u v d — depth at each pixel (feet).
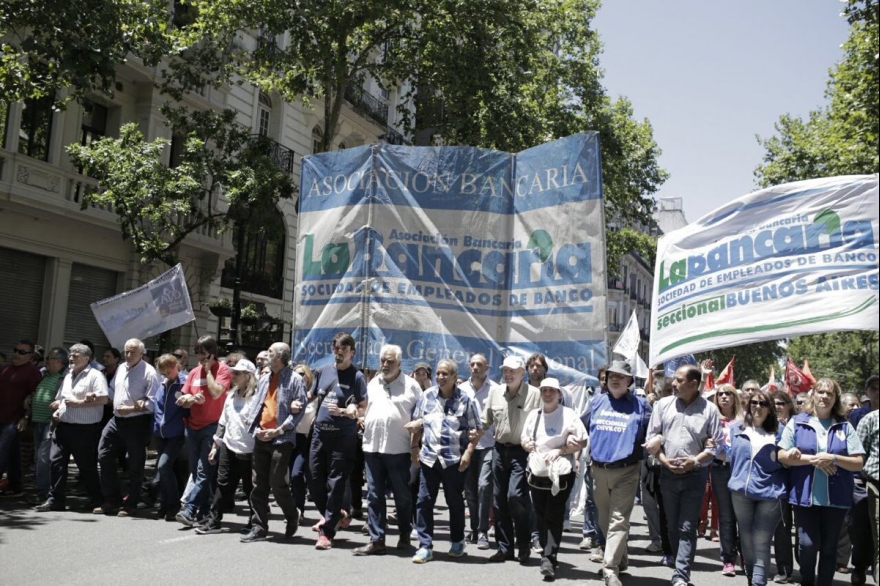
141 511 31.78
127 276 71.92
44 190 61.87
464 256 28.68
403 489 25.84
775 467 22.99
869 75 59.00
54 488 30.94
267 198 60.59
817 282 24.97
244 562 22.82
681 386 22.75
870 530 25.35
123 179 56.39
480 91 69.10
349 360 26.40
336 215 30.09
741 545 24.38
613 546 22.29
